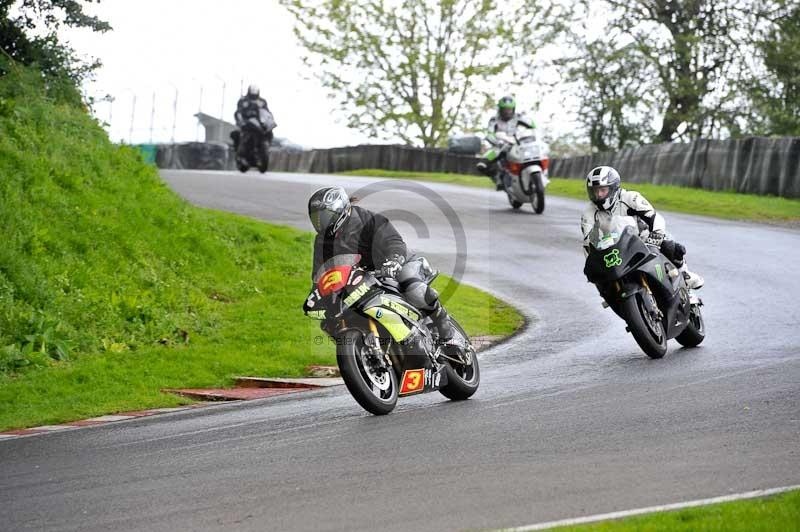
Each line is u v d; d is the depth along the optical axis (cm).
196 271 5434
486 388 3186
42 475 2358
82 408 3353
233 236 6206
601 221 3538
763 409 2559
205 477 2214
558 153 17312
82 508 2016
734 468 2031
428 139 17762
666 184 10462
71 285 4684
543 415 2653
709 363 3319
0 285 4378
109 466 2405
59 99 6738
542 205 8188
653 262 3500
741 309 4438
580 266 6112
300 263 6056
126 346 4303
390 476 2112
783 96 14025
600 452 2214
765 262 5744
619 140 14862
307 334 4500
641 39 14550
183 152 15800
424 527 1762
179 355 4125
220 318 4812
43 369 3922
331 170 15162
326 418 2884
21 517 1977
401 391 2880
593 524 1695
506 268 6059
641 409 2644
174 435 2784
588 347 3881
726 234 6950
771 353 3431
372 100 17700
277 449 2464
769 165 9144
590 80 14575
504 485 1989
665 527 1638
